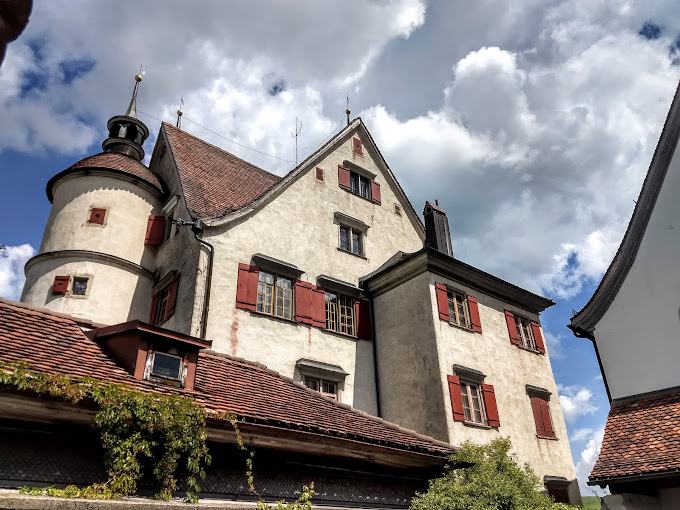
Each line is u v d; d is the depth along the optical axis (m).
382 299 18.83
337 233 19.88
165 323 15.98
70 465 5.31
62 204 18.55
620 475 10.24
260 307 16.20
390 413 16.77
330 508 7.38
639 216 13.69
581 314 14.06
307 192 19.59
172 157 19.70
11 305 7.27
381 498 8.43
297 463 7.35
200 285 15.06
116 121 22.50
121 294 17.27
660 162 13.64
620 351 13.14
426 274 17.38
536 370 19.36
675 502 10.33
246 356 14.91
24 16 1.31
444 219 21.09
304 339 16.52
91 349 6.96
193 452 5.80
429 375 15.91
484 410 16.41
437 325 16.52
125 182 19.11
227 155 23.22
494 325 18.73
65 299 16.38
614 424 11.95
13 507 4.37
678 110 13.53
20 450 5.07
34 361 5.80
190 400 6.16
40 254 17.47
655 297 12.91
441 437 14.81
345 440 7.32
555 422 18.81
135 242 18.44
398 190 23.59
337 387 16.61
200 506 5.64
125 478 5.27
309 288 17.50
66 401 5.05
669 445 10.48
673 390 11.95
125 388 5.71
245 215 17.08
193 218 16.06
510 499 9.69
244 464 6.73
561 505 11.52
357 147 22.92
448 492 8.82
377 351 18.14
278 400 8.20
